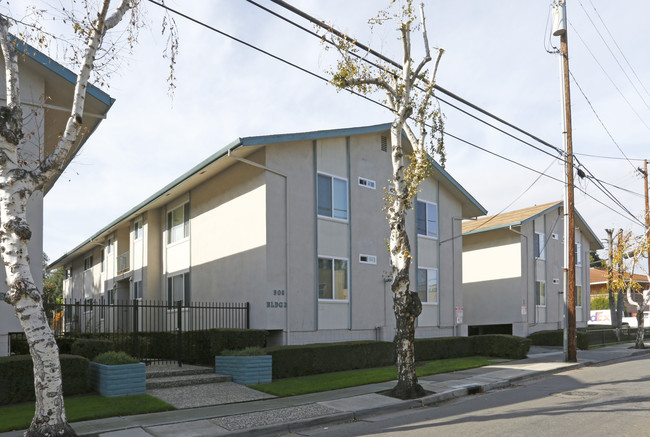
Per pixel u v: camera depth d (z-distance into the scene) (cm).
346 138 1997
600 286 5422
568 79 2167
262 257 1717
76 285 3944
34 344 827
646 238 2958
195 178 2022
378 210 2083
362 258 2000
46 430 816
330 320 1862
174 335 1847
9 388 1091
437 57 1359
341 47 1261
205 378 1414
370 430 988
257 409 1138
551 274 3269
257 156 1766
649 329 3666
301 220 1811
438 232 2398
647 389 1345
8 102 861
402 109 1317
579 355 2411
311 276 1814
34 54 1249
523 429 928
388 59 1338
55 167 884
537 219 3216
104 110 1413
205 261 2047
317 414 1097
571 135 2156
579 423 961
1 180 842
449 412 1140
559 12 2169
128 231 2919
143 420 1023
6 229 830
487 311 3167
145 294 2411
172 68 984
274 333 1745
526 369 1834
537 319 3117
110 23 919
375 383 1493
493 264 3169
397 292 1320
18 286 821
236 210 1866
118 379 1197
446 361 2050
